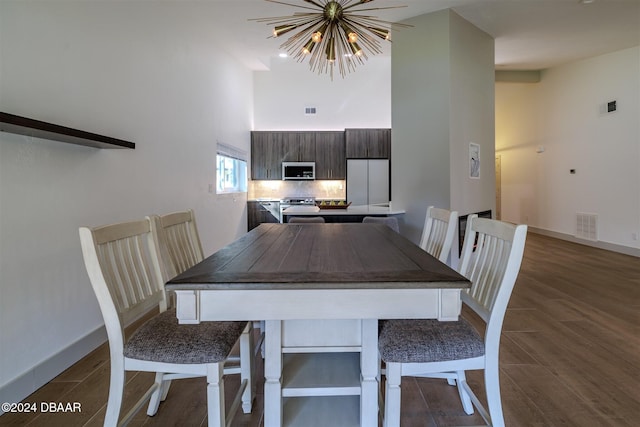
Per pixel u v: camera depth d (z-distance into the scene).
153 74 3.14
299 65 7.00
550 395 1.73
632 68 4.82
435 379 1.93
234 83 5.86
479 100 4.38
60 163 2.05
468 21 4.13
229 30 4.49
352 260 1.37
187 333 1.31
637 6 3.79
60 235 2.05
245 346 1.64
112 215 2.54
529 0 3.68
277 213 6.84
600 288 3.46
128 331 2.62
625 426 1.50
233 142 5.80
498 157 7.66
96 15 2.37
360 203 6.75
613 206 5.11
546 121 6.34
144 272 1.46
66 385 1.88
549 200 6.35
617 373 1.92
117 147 2.34
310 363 1.52
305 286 1.07
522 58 5.46
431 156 4.04
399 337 1.30
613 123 5.08
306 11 3.88
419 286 1.07
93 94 2.33
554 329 2.51
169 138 3.45
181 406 1.69
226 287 1.07
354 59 6.30
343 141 7.04
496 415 1.28
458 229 4.03
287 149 7.02
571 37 4.57
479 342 1.29
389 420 1.26
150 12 3.08
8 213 1.72
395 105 4.32
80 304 2.20
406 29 4.17
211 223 4.70
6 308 1.70
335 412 1.48
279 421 1.31
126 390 1.83
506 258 1.28
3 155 1.69
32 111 1.85
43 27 1.92
